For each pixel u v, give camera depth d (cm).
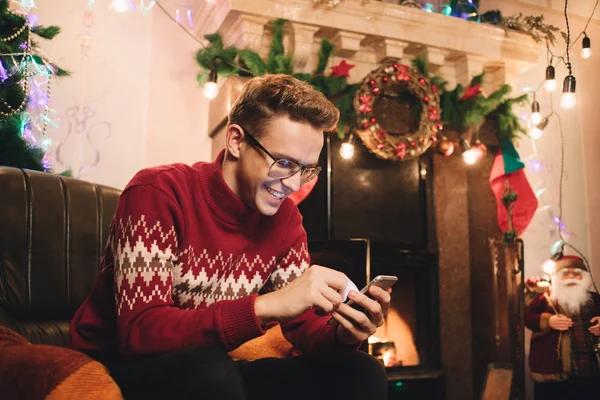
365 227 287
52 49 269
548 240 350
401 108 295
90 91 274
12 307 140
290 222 123
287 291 91
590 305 277
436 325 302
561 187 360
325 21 272
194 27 297
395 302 299
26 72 207
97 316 102
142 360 88
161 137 283
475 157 287
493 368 229
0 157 194
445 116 296
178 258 104
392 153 281
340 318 96
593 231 363
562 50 366
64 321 152
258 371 101
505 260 293
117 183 273
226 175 110
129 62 283
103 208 167
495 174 303
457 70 316
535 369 276
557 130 364
